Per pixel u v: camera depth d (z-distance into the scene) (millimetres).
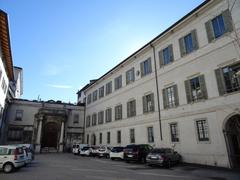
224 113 16438
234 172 13586
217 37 18094
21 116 41719
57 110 42344
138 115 27219
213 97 17484
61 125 42312
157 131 23359
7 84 30625
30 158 18266
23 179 11469
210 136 17203
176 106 21172
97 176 12477
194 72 19688
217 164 16281
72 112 46406
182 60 21281
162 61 24141
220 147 16312
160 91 23781
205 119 17906
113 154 24000
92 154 30766
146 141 24891
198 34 19859
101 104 38781
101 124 37531
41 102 44250
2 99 28156
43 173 13703
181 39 21812
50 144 42406
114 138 32281
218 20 18203
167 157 16969
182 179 11617
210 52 18375
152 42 25578
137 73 28672
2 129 34469
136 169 15805
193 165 17438
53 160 23594
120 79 33094
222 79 17000
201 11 19688
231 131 16438
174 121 21172
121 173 13711
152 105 24828
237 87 15938
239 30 16234
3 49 22406
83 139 45375
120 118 31500
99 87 40656
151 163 17359
